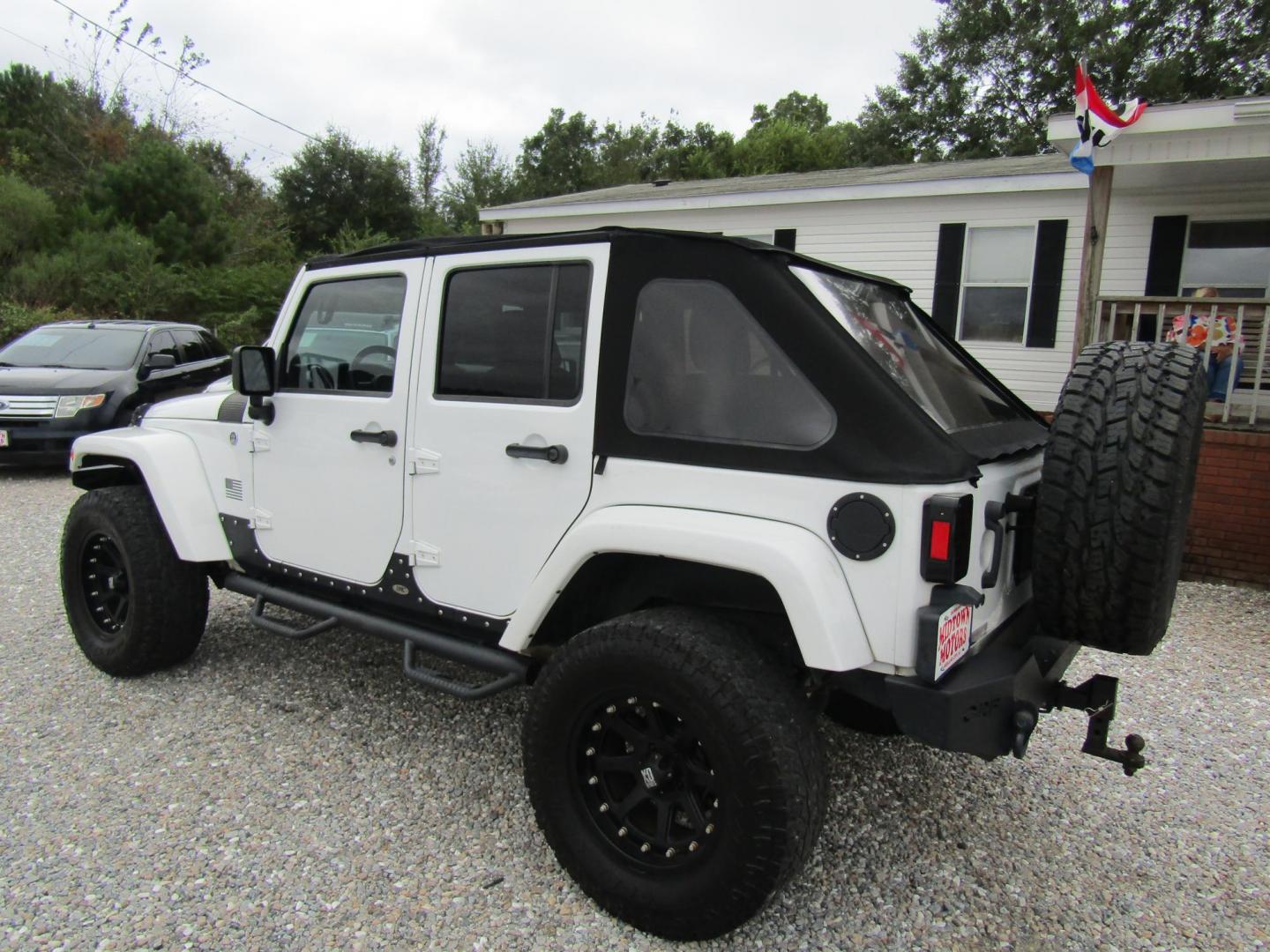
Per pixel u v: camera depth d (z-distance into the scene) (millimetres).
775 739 2102
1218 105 6781
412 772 3186
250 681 3955
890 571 2066
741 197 11898
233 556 3701
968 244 10680
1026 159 12078
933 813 3043
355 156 32469
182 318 19359
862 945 2354
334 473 3195
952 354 3184
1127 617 2158
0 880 2520
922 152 31688
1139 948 2385
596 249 2525
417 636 3002
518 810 2951
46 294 17750
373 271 3084
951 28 29781
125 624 3834
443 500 2865
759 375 2266
